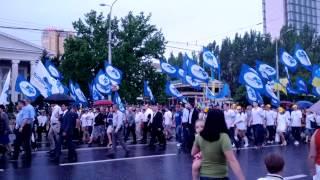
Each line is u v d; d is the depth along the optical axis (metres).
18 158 14.25
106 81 25.12
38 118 21.48
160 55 42.91
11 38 47.88
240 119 17.61
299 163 13.07
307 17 110.50
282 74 57.47
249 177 10.54
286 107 24.38
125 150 15.88
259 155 15.02
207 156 4.70
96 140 20.53
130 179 10.36
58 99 18.70
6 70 50.09
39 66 20.81
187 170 11.75
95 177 10.63
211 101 24.48
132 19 42.16
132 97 40.19
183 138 16.48
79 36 41.12
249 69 22.69
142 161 13.55
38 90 20.48
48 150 17.09
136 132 21.70
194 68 23.45
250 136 20.39
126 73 40.38
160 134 18.69
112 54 39.19
